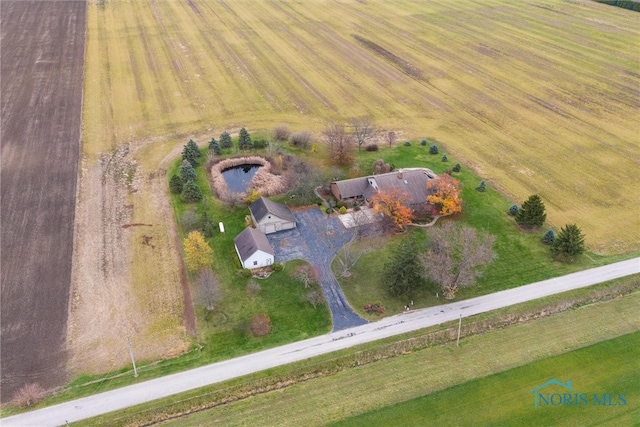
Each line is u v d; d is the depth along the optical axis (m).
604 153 86.00
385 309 55.81
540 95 105.88
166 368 48.94
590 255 64.00
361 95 103.94
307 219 69.19
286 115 95.56
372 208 69.19
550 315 55.84
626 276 60.41
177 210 70.44
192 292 57.56
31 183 75.12
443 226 64.62
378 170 78.81
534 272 61.06
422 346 52.06
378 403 45.94
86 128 89.44
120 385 47.22
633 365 49.66
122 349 50.72
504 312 55.44
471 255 55.59
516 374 48.72
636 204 73.56
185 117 93.75
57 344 50.97
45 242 64.19
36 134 87.19
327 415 44.81
